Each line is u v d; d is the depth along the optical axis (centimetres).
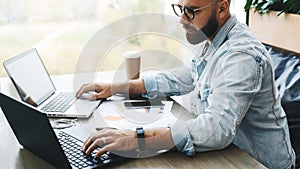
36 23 239
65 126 143
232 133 123
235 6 241
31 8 236
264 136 146
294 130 168
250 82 127
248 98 127
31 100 163
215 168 114
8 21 234
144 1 247
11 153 128
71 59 244
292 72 175
